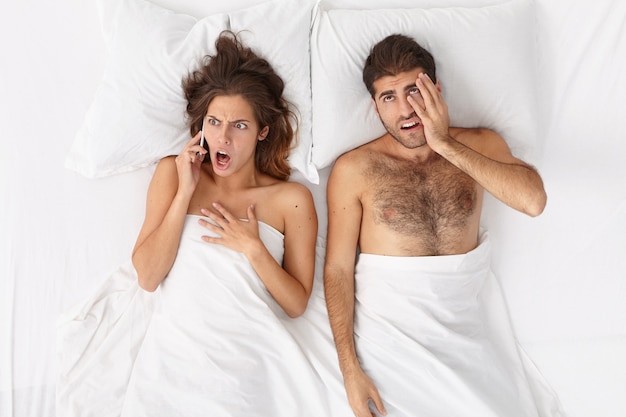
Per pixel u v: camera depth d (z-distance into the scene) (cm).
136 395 154
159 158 172
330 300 168
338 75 171
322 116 172
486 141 174
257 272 162
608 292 181
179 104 169
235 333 158
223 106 161
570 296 181
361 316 168
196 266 161
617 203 183
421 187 169
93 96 176
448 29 172
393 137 169
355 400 157
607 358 176
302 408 161
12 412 162
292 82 171
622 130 183
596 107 183
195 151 160
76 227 173
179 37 170
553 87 183
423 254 167
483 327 173
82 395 161
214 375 153
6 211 172
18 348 166
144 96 167
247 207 169
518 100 174
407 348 161
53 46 177
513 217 182
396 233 168
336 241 171
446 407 158
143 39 167
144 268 162
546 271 182
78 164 173
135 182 175
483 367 164
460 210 168
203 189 169
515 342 177
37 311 169
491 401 159
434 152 171
